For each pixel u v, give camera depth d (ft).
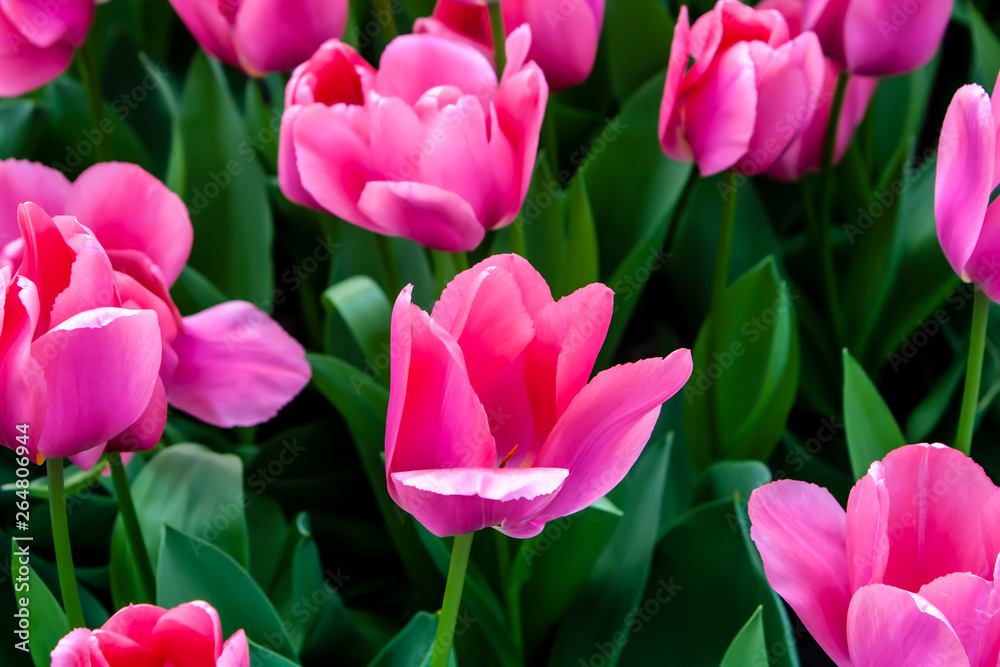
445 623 2.48
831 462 3.38
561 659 2.99
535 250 3.22
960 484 2.46
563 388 2.41
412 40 2.93
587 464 2.43
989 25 4.00
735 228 3.42
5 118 3.44
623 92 3.55
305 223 3.51
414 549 3.15
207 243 3.40
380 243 3.10
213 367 2.82
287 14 3.08
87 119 3.50
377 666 2.80
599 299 2.39
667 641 2.96
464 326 2.42
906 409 3.47
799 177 3.34
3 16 3.12
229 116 3.35
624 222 3.32
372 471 3.09
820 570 2.49
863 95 3.30
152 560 2.98
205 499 3.01
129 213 2.78
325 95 2.95
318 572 3.00
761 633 2.64
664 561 2.97
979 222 2.61
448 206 2.79
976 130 2.59
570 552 2.99
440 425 2.39
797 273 3.54
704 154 2.99
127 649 2.44
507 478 2.36
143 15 4.00
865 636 2.42
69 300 2.49
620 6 3.46
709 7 3.63
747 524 2.92
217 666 2.39
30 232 2.48
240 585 2.82
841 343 3.40
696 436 3.26
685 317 3.51
